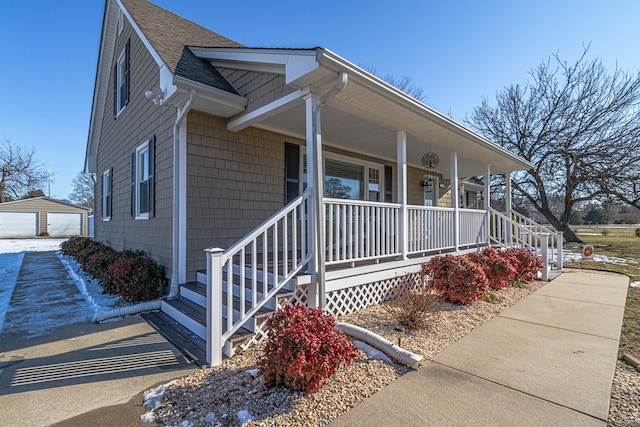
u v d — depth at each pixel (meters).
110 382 2.61
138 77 6.70
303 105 4.51
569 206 15.78
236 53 4.62
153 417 2.14
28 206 24.14
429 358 3.02
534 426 2.02
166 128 5.28
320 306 3.82
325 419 2.09
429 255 6.37
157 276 5.02
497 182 17.14
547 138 15.48
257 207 5.76
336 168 7.62
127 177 7.45
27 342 3.45
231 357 3.06
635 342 3.43
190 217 4.86
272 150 6.04
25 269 8.41
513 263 6.00
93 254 7.36
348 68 3.49
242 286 3.19
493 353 3.14
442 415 2.13
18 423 2.08
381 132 6.12
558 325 3.97
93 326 3.96
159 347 3.31
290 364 2.24
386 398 2.35
